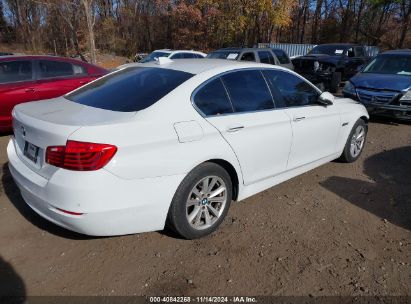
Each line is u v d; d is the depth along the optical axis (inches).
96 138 104.0
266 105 153.0
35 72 264.7
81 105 130.1
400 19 1298.0
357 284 112.8
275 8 1116.5
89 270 115.4
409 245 134.5
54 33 1533.0
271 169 156.3
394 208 163.2
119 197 108.3
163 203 117.6
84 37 1206.3
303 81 176.9
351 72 525.7
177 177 119.0
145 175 111.7
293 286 111.0
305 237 137.3
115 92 135.5
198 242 131.4
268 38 1304.1
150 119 115.7
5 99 247.9
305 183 187.0
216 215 136.5
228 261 121.5
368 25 1381.6
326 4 1499.8
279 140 154.6
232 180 144.8
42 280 110.7
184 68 141.8
